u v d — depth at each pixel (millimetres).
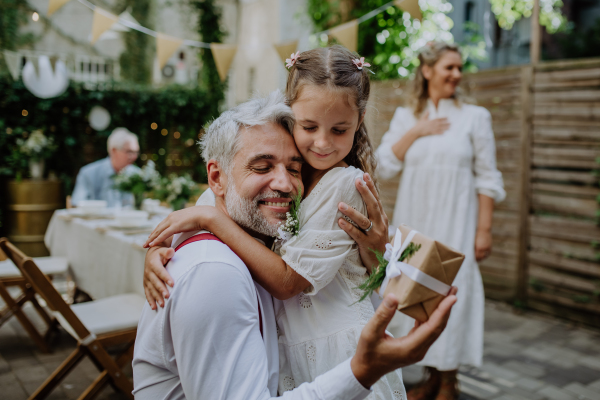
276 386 1067
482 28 9398
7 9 7129
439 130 2650
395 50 7148
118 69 8172
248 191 1066
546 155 4332
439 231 2611
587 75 4035
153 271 1015
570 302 4211
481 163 2654
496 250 4734
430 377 2709
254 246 1051
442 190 2611
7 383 2945
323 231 1058
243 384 899
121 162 4793
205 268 955
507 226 4629
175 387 1001
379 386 1113
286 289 1038
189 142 7887
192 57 8555
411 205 2725
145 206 4109
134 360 1055
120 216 3303
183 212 1108
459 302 2535
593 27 7793
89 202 3975
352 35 3119
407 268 869
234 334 926
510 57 9266
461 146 2613
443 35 8734
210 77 8336
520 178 4508
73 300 4066
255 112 1088
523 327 4121
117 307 2654
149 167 4109
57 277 5312
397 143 2795
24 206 6047
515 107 4512
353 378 869
